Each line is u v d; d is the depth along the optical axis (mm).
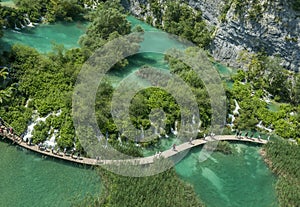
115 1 76000
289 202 41500
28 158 41750
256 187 43938
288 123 54938
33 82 49656
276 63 60938
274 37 62781
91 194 38781
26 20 69250
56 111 47062
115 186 38938
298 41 60219
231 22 67500
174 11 76062
